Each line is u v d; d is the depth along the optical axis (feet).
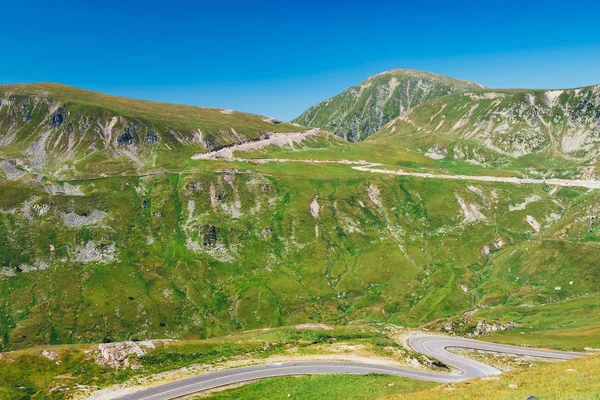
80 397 263.90
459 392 175.11
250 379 287.69
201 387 275.18
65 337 542.16
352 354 340.59
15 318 555.69
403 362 325.21
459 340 439.63
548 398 133.39
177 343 349.41
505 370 328.70
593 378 151.43
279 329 437.17
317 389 265.34
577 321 503.20
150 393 267.39
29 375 283.18
